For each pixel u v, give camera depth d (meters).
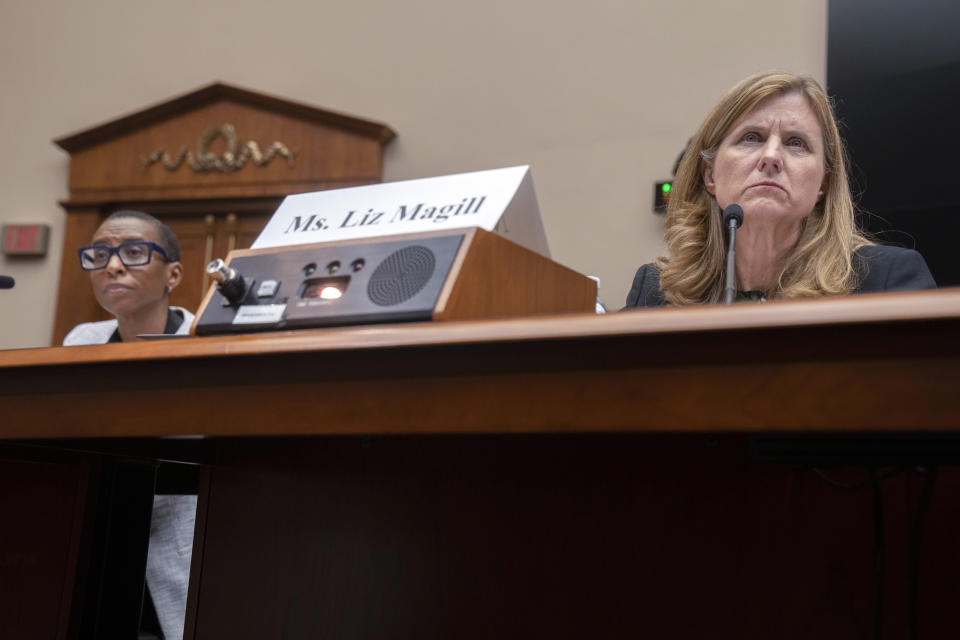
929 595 0.92
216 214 5.12
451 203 1.12
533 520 1.11
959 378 0.64
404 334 0.80
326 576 1.23
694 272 1.56
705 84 4.24
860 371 0.66
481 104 4.65
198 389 0.91
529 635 1.09
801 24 4.07
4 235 5.23
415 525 1.18
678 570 1.03
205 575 1.31
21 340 5.18
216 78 5.13
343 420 0.84
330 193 1.22
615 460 1.08
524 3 4.65
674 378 0.72
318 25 5.01
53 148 5.35
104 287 2.50
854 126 3.70
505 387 0.78
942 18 3.62
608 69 4.44
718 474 1.03
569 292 1.14
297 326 1.04
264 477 1.29
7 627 1.34
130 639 1.29
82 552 1.25
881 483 0.96
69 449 1.25
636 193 4.29
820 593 0.97
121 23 5.34
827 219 1.49
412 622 1.16
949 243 3.46
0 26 5.49
